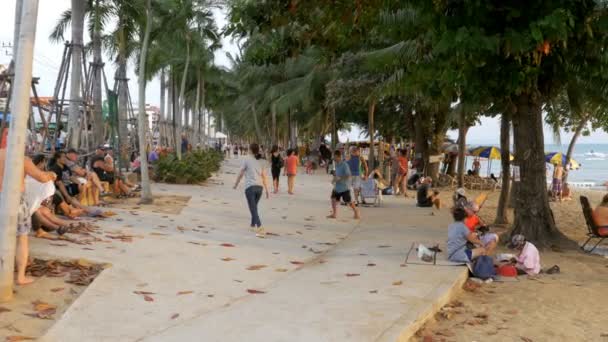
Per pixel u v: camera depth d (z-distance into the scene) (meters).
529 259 8.55
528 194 10.68
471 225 9.95
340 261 8.92
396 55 14.31
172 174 21.28
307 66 38.47
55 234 8.90
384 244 10.45
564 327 6.09
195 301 6.47
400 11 10.84
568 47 9.96
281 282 7.54
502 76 9.84
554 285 7.86
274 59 10.66
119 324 5.56
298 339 5.25
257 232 11.42
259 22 9.47
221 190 19.80
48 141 15.16
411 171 27.91
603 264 9.32
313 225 12.96
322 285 7.33
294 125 53.81
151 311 6.01
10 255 5.92
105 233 9.46
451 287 7.20
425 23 9.40
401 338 5.40
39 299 6.05
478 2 8.22
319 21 9.84
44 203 8.84
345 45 11.05
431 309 6.36
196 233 10.62
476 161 34.31
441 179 27.92
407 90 14.09
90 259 7.52
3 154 6.38
